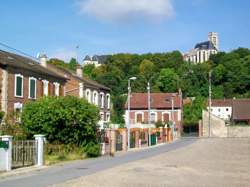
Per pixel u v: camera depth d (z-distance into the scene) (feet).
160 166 82.48
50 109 102.06
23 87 140.97
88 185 54.19
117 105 303.89
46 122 101.76
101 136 122.62
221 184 56.34
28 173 69.92
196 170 75.05
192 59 594.24
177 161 94.79
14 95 135.74
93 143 109.81
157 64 380.78
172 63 384.68
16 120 115.14
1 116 114.52
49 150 98.27
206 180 60.75
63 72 187.21
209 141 219.61
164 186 53.88
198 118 329.72
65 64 299.99
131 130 181.68
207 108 343.87
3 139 71.56
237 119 330.95
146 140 191.11
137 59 368.27
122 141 149.38
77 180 59.62
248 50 394.32
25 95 141.90
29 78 144.87
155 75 352.08
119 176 65.10
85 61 530.68
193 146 167.63
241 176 66.23
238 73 378.32
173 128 265.75
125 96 314.35
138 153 127.85
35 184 54.95
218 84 384.88
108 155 117.91
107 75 318.65
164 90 350.02
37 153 83.87
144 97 313.12
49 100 104.12
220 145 173.99
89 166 82.99
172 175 67.00
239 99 347.15
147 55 384.06
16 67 136.36
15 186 52.90
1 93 130.41
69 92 186.91
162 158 104.63
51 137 102.94
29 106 104.58
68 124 102.53
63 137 103.86
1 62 130.72
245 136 295.07
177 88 352.69
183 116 329.52
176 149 147.02
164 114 306.55
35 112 102.68
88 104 107.14
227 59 387.34
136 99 311.47
